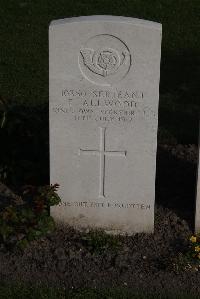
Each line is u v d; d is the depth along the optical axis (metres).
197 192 2.48
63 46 2.29
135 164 2.44
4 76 3.82
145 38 2.27
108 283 2.27
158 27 2.26
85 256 2.37
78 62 2.31
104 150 2.43
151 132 2.39
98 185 2.48
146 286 2.26
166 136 3.24
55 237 2.47
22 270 2.30
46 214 2.41
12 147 2.83
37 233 2.35
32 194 2.65
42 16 4.58
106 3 4.75
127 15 4.61
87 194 2.49
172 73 3.88
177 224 2.57
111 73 2.32
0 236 2.41
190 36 4.36
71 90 2.34
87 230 2.54
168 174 2.92
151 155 2.42
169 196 2.76
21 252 2.37
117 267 2.33
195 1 4.79
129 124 2.39
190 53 4.13
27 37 4.31
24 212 2.38
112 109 2.37
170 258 2.36
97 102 2.36
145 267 2.33
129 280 2.28
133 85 2.33
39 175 2.80
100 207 2.51
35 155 2.86
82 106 2.37
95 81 2.33
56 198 2.42
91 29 2.27
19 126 2.82
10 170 2.79
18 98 3.55
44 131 2.86
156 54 2.29
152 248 2.44
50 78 2.33
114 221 2.53
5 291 2.23
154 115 2.37
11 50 4.14
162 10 4.67
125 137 2.41
